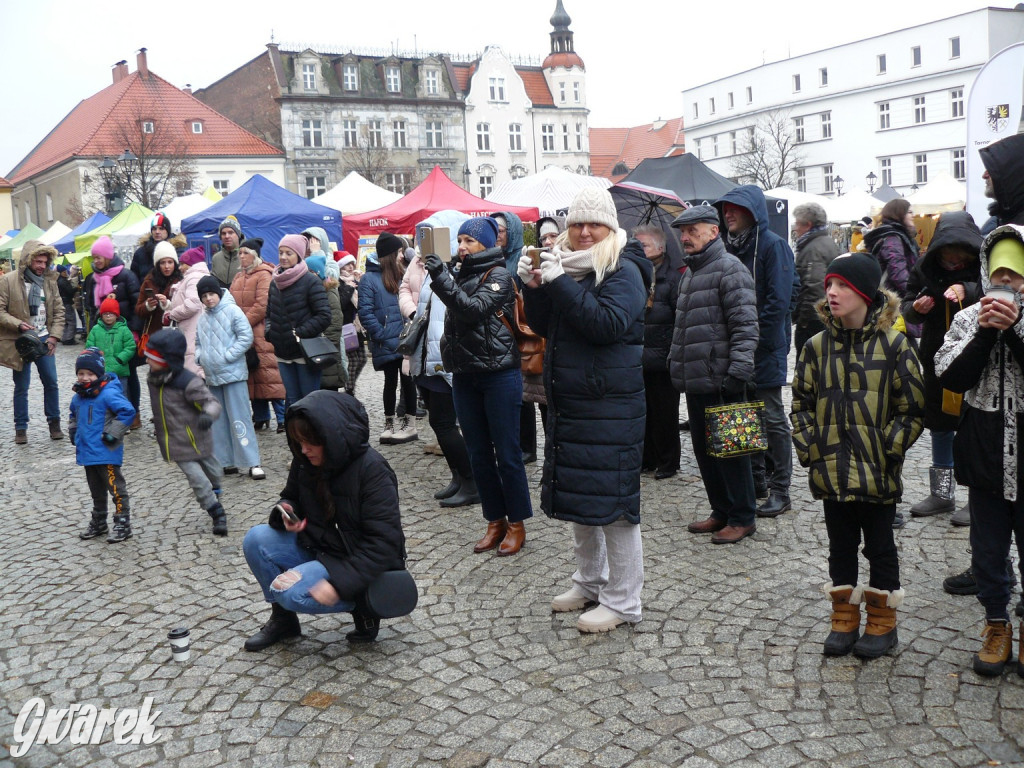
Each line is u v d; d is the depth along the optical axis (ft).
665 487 21.66
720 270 17.21
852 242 56.75
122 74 200.13
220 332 24.04
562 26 228.63
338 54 196.44
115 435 19.20
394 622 14.55
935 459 18.10
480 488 17.71
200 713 11.97
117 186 84.64
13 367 30.96
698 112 246.68
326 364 25.64
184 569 17.70
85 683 13.01
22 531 20.98
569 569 16.49
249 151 182.09
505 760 10.36
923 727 10.53
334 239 50.93
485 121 213.05
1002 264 10.64
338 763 10.57
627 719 11.10
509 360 16.78
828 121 211.82
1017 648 12.37
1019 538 11.59
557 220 27.37
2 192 199.52
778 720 10.85
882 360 12.00
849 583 12.53
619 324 12.90
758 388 18.84
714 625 13.66
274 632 13.91
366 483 12.87
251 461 24.53
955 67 184.55
